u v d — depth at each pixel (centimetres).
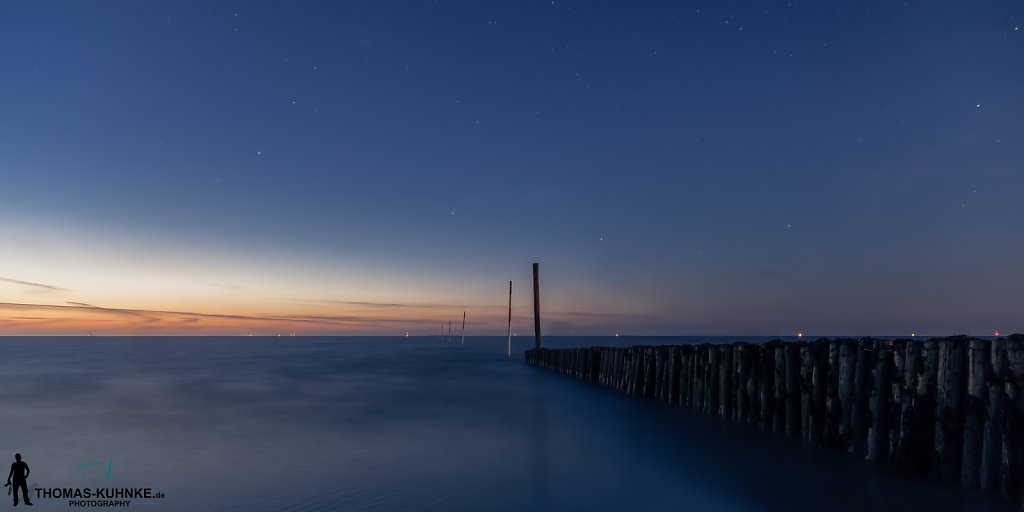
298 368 2420
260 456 662
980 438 459
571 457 638
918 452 507
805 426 661
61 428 879
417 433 816
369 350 4853
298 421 945
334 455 662
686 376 1009
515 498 475
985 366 459
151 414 1037
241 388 1545
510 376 1947
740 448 652
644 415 946
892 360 543
